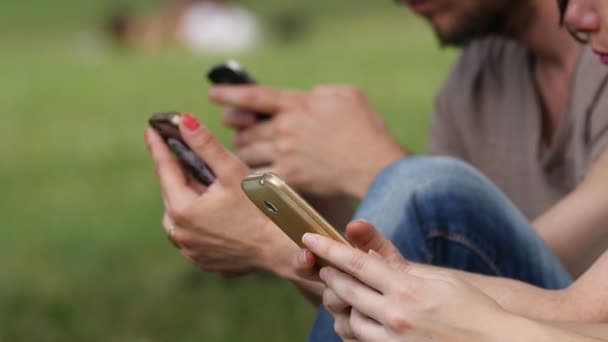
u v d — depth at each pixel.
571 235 2.73
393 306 1.98
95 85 12.62
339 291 2.06
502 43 3.28
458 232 2.46
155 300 4.82
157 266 5.40
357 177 3.26
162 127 2.75
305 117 3.30
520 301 2.31
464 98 3.31
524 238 2.54
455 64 3.43
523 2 3.09
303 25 18.28
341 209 3.38
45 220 6.53
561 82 3.11
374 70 12.33
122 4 23.12
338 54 14.23
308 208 2.05
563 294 2.34
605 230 2.72
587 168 2.92
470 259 2.48
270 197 2.08
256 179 2.08
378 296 2.00
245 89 3.32
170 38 17.36
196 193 2.81
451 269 2.33
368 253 2.08
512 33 3.18
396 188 2.48
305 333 4.28
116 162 8.30
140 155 8.55
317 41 16.98
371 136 3.28
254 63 13.80
